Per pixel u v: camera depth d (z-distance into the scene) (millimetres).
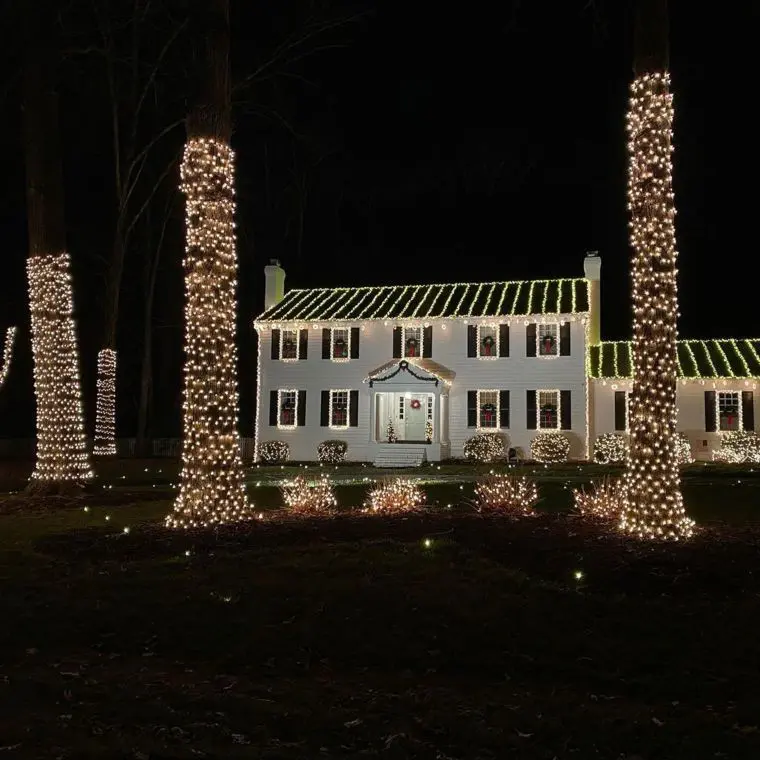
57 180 18844
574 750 4715
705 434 29844
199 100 13062
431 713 5270
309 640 6758
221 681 5926
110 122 30859
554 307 31250
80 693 5645
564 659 6336
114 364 29922
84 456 19094
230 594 8039
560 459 29812
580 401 30594
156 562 9680
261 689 5754
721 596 8078
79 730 4996
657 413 11156
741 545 10062
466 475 24469
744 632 6910
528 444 31062
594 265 34125
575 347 30875
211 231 12906
